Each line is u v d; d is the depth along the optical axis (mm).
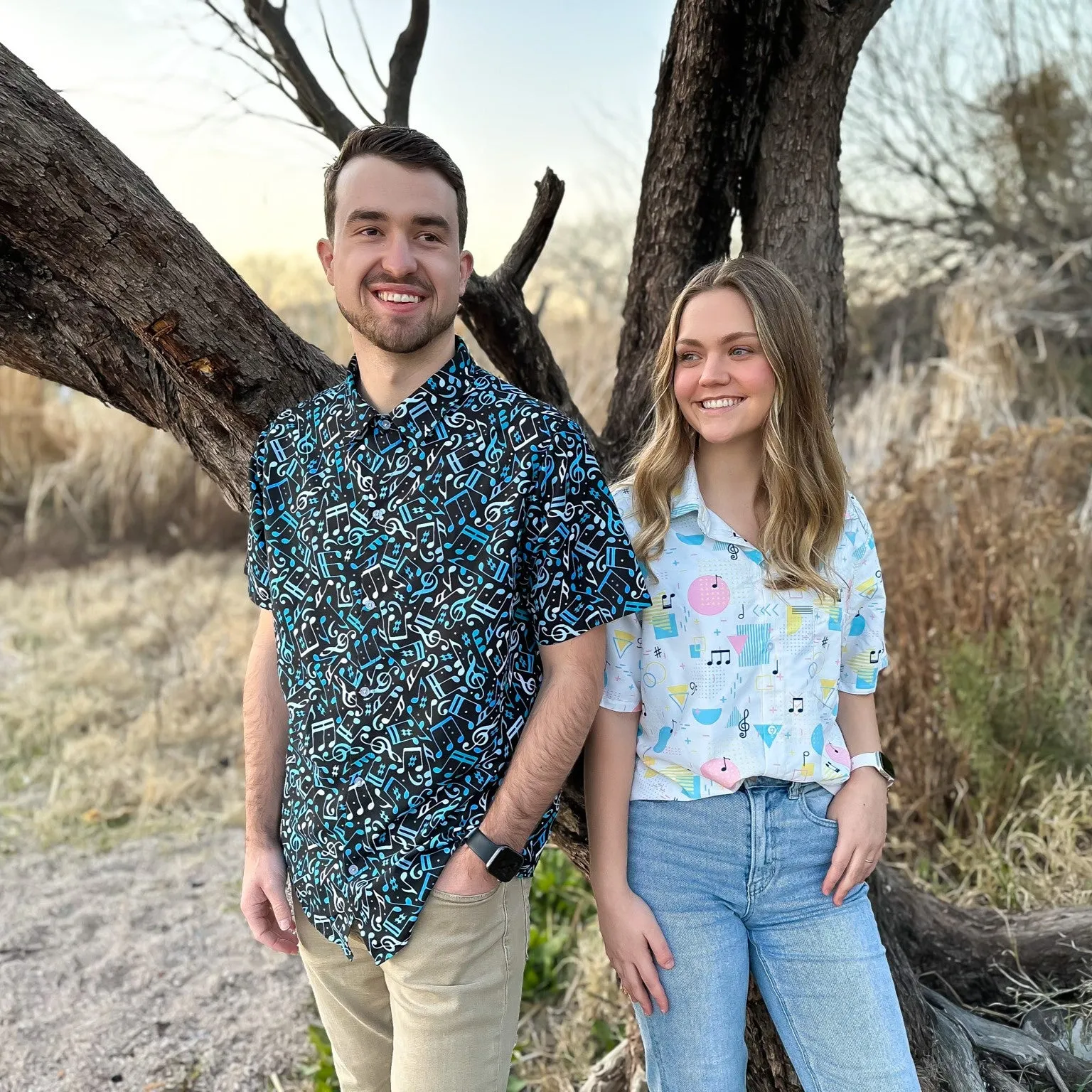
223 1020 2707
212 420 1686
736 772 1554
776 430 1575
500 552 1359
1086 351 6125
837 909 1587
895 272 7062
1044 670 3289
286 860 1576
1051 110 6477
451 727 1370
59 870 3502
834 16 1764
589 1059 2451
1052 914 2379
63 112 1422
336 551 1423
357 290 1408
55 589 6352
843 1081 1546
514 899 1472
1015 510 3576
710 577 1586
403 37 2047
